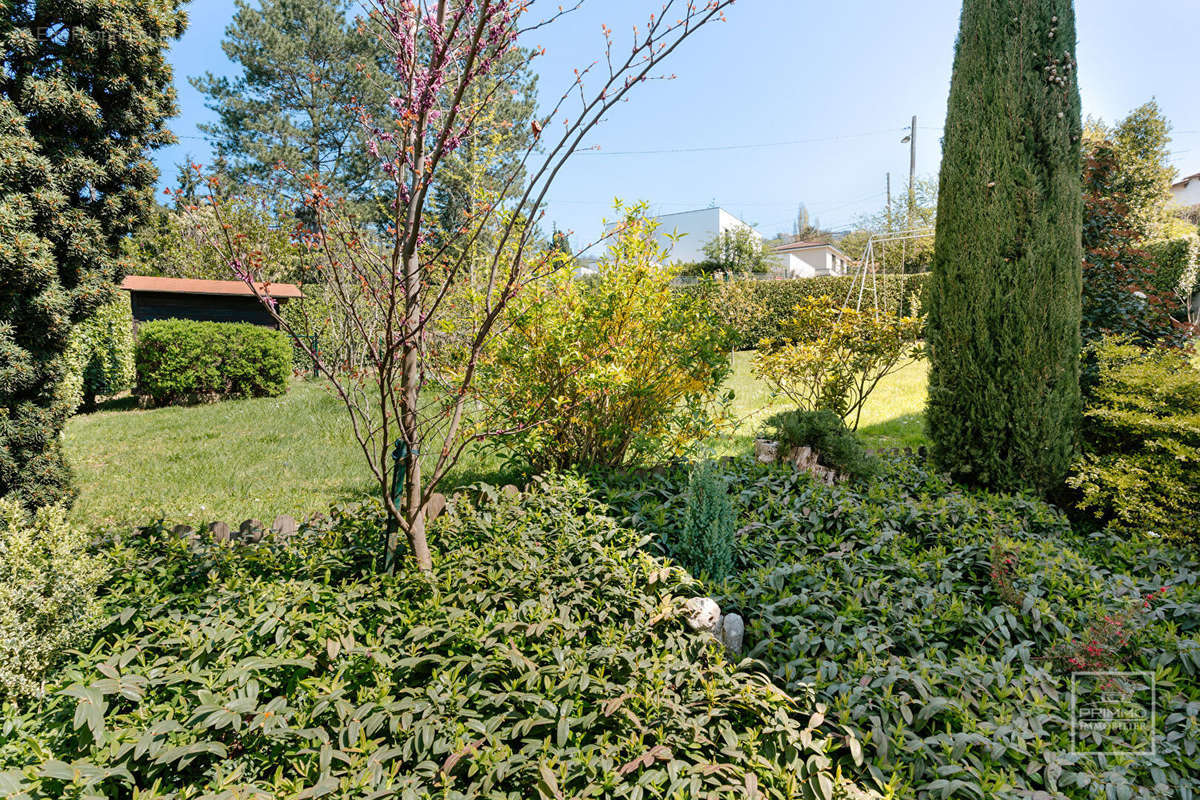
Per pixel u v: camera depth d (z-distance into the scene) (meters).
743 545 3.70
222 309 14.09
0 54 3.57
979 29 5.03
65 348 4.15
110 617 2.61
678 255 37.81
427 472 5.77
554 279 4.59
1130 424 4.41
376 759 1.85
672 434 5.07
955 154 5.16
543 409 4.57
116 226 4.35
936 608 3.01
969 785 1.96
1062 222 4.77
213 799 1.66
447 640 2.38
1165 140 11.44
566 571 3.02
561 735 1.98
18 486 3.95
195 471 6.36
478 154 4.20
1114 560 3.84
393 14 2.48
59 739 1.98
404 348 2.86
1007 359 4.89
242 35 19.39
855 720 2.26
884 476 5.16
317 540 3.42
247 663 2.10
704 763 1.99
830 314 6.82
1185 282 10.12
